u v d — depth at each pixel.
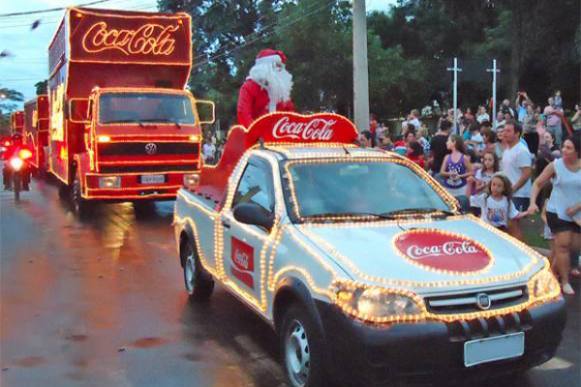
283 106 9.21
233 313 6.60
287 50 29.62
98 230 11.69
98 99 12.64
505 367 4.11
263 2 40.44
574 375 4.92
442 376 3.96
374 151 5.89
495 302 4.12
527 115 13.96
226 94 37.62
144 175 12.59
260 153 5.84
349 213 5.06
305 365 4.43
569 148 6.71
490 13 33.19
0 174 26.73
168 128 12.77
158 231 11.57
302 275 4.41
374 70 29.98
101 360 5.38
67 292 7.45
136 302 7.03
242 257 5.44
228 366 5.20
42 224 12.37
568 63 28.38
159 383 4.89
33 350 5.62
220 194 6.95
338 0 29.86
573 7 27.17
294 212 4.98
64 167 14.69
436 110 36.12
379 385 3.93
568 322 6.17
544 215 8.28
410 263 4.22
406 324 3.91
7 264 8.88
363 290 3.99
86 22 13.37
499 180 7.40
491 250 4.53
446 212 5.32
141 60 13.89
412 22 37.50
